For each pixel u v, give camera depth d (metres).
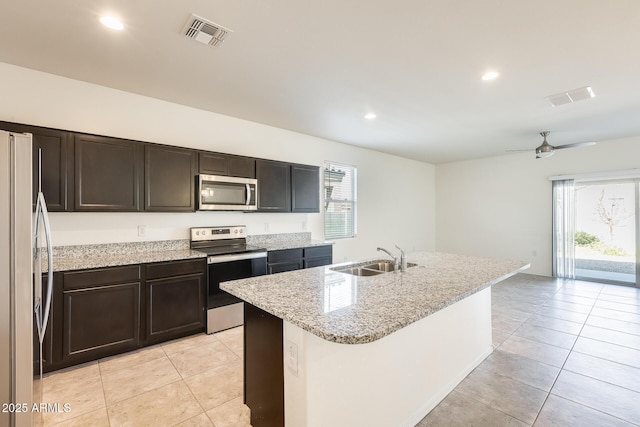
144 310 2.77
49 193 2.49
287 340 1.51
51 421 1.88
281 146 4.49
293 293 1.75
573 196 5.64
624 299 4.43
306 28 2.02
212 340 3.02
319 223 5.10
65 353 2.40
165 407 2.02
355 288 1.87
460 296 1.74
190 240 3.60
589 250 5.65
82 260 2.73
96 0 1.75
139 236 3.25
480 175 6.94
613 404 2.06
